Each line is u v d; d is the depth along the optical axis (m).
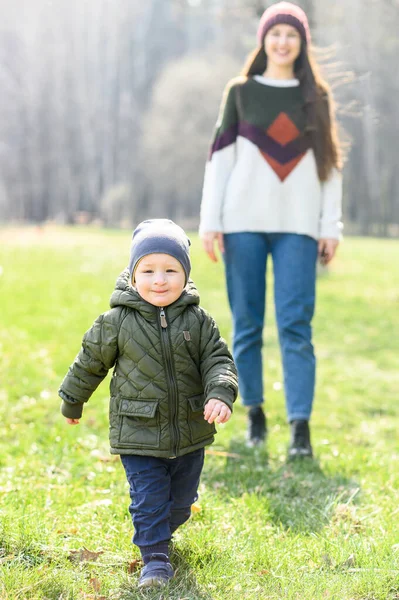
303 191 6.60
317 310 15.90
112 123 88.50
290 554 4.31
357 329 14.19
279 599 3.70
